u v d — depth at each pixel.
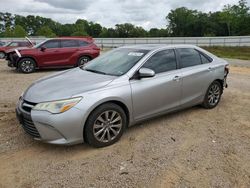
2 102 7.09
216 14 96.50
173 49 5.71
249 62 19.84
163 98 5.29
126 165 4.02
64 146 4.56
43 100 4.21
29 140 4.78
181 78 5.55
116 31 101.56
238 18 80.25
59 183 3.62
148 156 4.28
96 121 4.39
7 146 4.57
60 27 104.69
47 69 14.31
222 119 5.91
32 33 114.56
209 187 3.55
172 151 4.44
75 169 3.93
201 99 6.23
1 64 17.22
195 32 99.81
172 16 101.94
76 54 13.68
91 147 4.55
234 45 44.12
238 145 4.69
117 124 4.66
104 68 5.29
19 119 4.52
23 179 3.70
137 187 3.54
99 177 3.74
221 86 6.68
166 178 3.72
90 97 4.29
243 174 3.83
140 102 4.90
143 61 5.11
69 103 4.14
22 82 10.19
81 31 102.56
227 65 6.83
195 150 4.48
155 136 4.98
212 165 4.04
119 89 4.61
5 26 112.31
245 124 5.66
